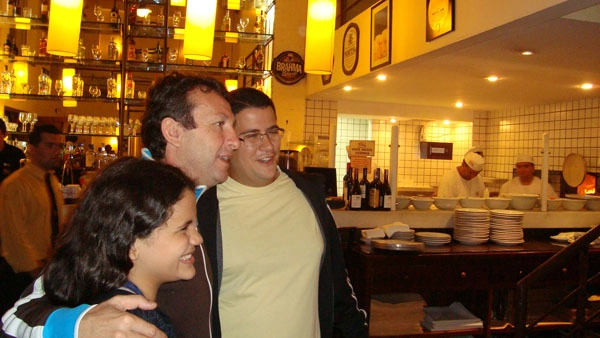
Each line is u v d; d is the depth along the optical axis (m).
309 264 1.47
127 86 4.58
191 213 0.84
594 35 2.70
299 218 1.52
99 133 4.63
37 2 5.18
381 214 3.19
